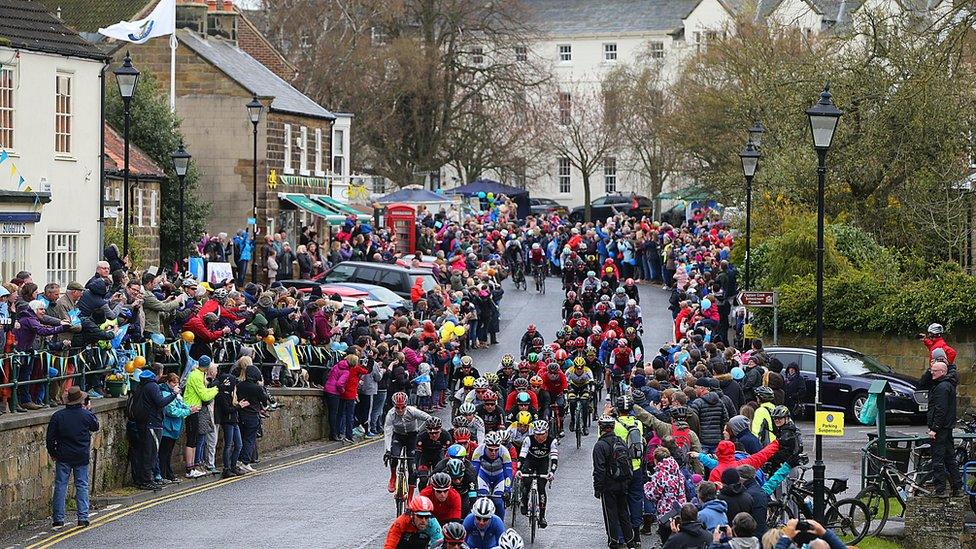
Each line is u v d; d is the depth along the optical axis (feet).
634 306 252.62
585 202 610.24
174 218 313.94
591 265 341.82
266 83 372.79
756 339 206.08
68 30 220.02
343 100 486.38
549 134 605.31
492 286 295.28
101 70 223.71
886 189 273.54
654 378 168.35
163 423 154.92
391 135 493.36
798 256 252.62
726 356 189.88
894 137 266.16
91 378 151.94
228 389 163.12
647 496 128.88
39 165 211.82
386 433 136.56
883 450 139.85
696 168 464.24
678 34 652.48
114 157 284.82
